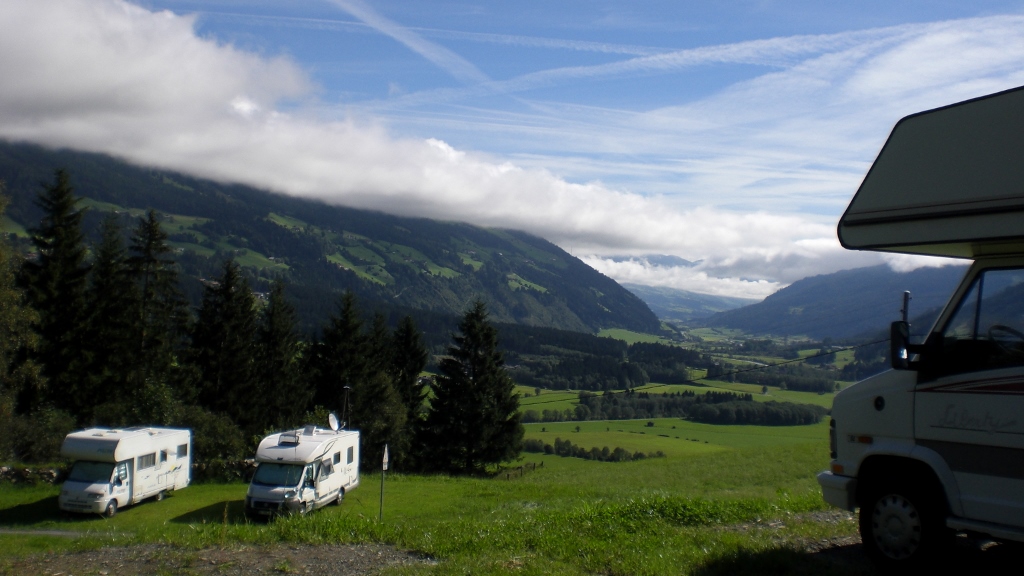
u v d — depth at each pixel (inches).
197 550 333.7
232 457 1119.0
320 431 866.1
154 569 300.4
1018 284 229.8
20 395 1350.9
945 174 232.1
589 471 1318.9
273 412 1754.4
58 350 1406.3
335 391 1828.2
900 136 246.5
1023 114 217.2
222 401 1657.2
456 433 1818.4
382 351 2117.4
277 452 785.6
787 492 538.9
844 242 257.0
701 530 350.3
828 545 305.3
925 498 244.4
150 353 1555.1
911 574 247.0
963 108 231.0
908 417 249.4
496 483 1082.7
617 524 368.8
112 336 1472.7
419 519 656.4
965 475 232.2
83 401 1422.2
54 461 1119.6
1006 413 222.4
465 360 1866.4
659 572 264.8
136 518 781.3
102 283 1496.1
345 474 877.8
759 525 364.8
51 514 798.5
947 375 239.8
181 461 926.4
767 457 1282.0
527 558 296.7
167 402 1187.9
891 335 250.4
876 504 260.2
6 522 761.0
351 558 317.4
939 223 231.8
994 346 230.8
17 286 1382.9
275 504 745.0
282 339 1819.6
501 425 1845.5
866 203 252.1
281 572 293.7
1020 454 218.4
